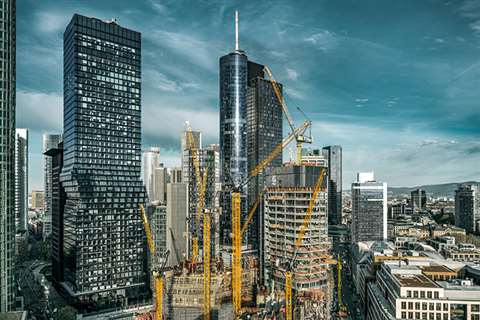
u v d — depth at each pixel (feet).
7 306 602.85
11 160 631.97
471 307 550.77
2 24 618.85
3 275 600.80
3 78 616.39
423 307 562.66
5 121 616.39
